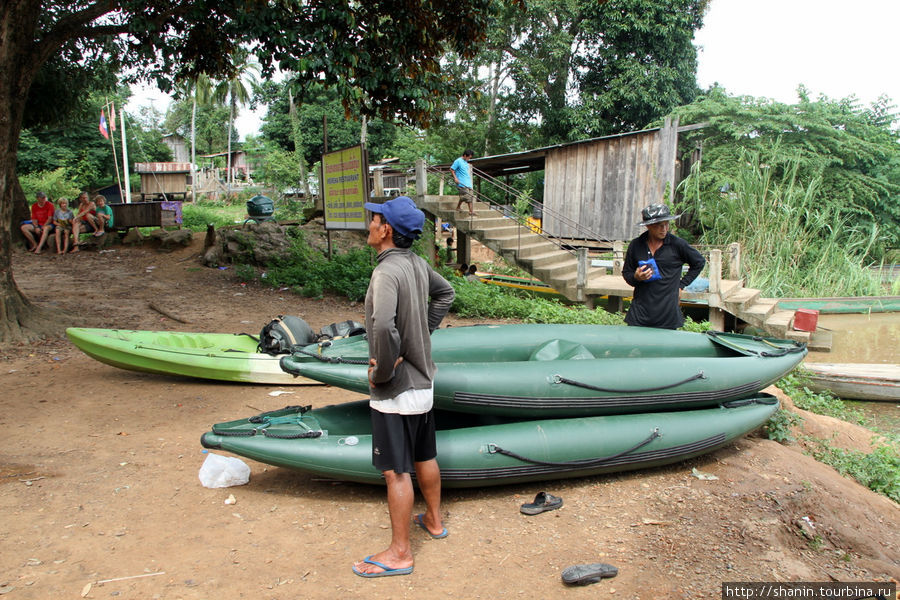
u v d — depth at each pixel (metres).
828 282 13.81
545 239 14.27
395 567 2.89
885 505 4.38
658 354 4.74
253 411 5.26
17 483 3.76
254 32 6.98
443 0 8.09
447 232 22.39
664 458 4.00
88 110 16.84
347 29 7.71
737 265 10.95
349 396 5.74
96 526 3.30
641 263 4.97
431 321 3.22
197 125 56.91
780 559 3.21
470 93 9.75
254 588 2.78
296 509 3.56
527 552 3.14
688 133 17.72
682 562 3.10
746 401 4.59
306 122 38.75
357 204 11.16
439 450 3.52
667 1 22.55
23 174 31.95
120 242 15.26
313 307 10.27
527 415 3.93
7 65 6.92
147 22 7.38
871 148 16.39
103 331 6.18
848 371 8.38
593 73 25.05
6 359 6.70
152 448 4.40
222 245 13.51
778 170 16.44
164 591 2.73
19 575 2.81
